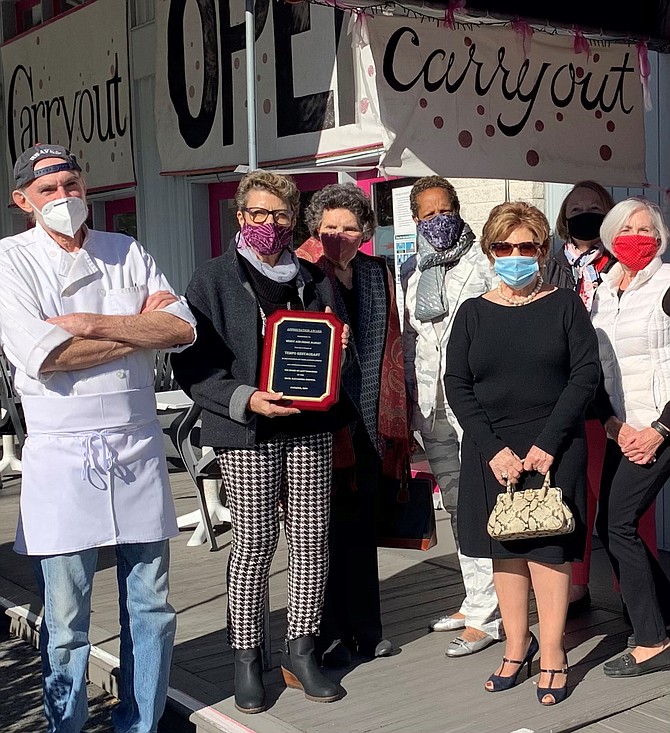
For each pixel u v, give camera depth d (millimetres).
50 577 3135
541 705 3441
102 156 8133
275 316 3385
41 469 3105
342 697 3576
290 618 3621
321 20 5551
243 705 3484
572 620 4281
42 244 3152
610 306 3846
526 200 5867
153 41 7805
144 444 3217
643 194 5312
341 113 5512
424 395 4098
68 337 2986
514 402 3475
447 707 3459
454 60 4305
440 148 4293
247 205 3406
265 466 3422
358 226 3730
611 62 4855
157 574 3295
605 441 4258
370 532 3922
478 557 3521
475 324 3535
